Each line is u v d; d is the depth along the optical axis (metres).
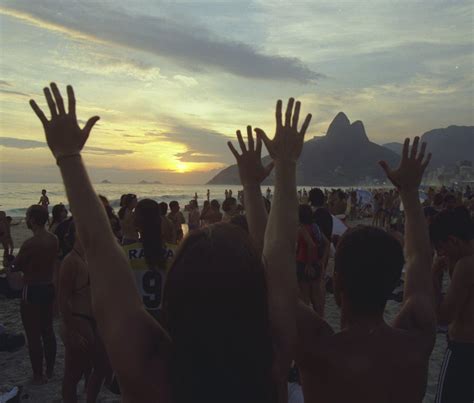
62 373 5.71
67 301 4.08
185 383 0.99
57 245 5.48
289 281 1.28
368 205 32.78
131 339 1.04
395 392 1.41
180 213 12.06
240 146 1.65
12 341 6.56
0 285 8.95
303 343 1.46
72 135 1.21
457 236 3.13
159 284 3.57
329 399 1.44
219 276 0.98
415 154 1.63
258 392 1.02
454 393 3.15
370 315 1.49
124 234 4.49
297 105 1.47
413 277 1.61
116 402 4.92
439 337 6.86
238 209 9.51
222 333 0.98
